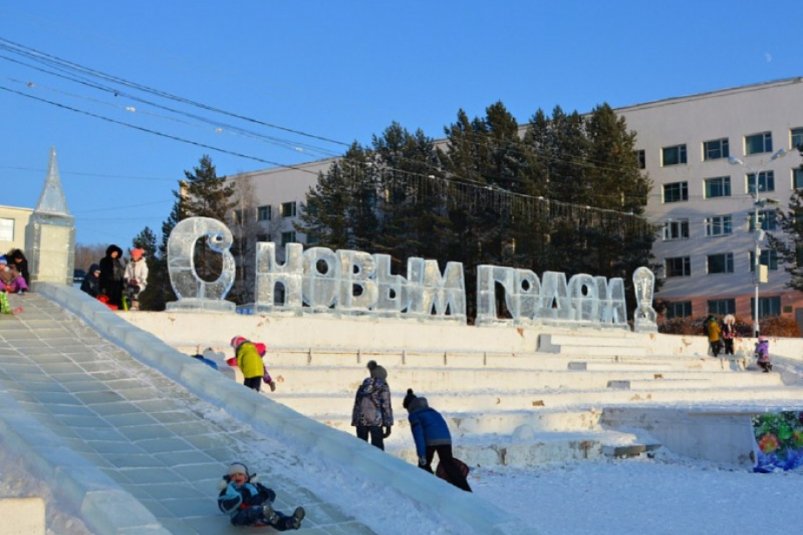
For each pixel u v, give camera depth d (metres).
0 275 17.03
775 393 26.23
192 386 12.24
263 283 21.95
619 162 51.97
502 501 12.98
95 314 15.18
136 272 20.58
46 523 7.38
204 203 57.84
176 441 10.34
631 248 51.53
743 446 18.03
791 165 54.16
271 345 21.30
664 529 11.40
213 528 8.12
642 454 18.61
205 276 60.00
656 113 59.38
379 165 53.75
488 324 27.34
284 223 66.25
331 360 20.81
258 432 10.84
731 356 33.06
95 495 7.45
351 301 23.67
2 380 11.62
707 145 57.41
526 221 49.28
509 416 18.19
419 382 20.59
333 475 9.63
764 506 13.32
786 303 54.03
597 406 20.80
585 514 12.23
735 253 55.94
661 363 29.16
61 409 10.91
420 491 8.89
